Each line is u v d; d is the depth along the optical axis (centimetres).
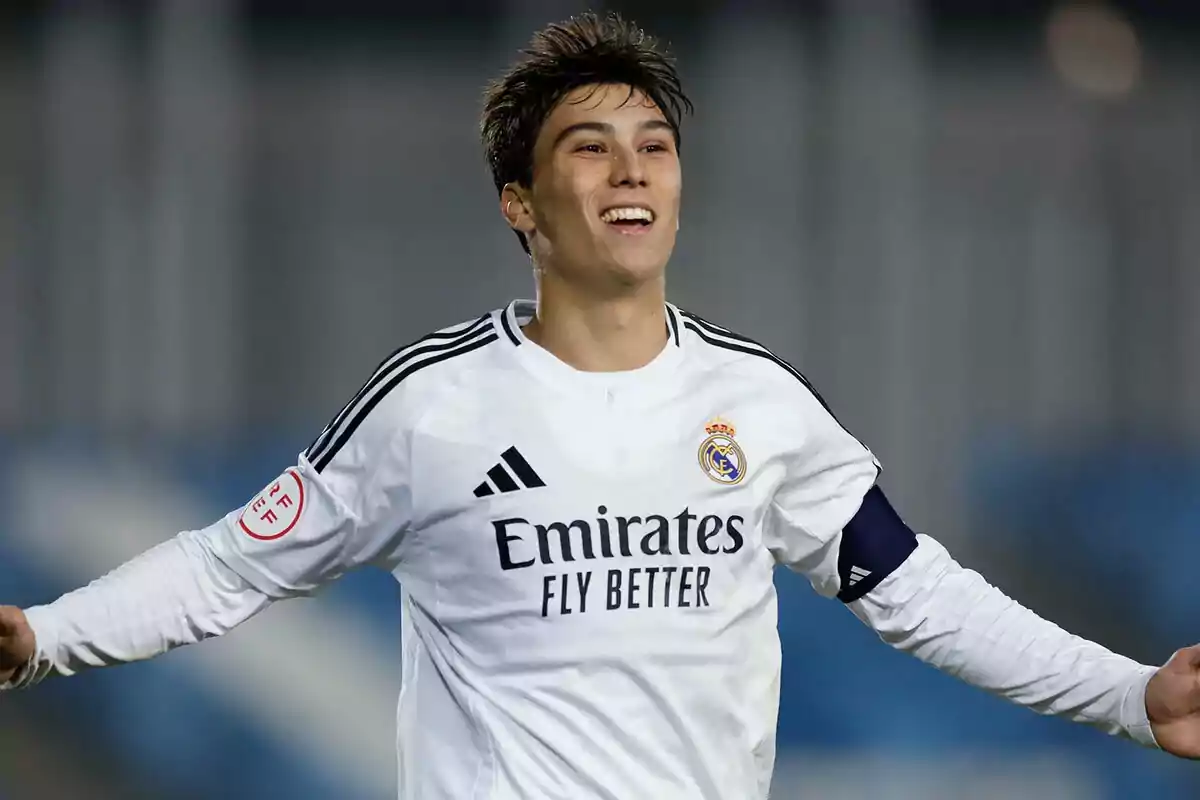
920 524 3491
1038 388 3853
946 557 1057
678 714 946
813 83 3856
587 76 1000
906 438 3725
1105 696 1012
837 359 3772
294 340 3741
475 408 976
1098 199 3978
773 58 3853
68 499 2703
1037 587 3078
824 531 1030
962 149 3928
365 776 2400
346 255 3794
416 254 3809
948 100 3953
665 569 955
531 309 1051
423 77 3891
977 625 1033
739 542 977
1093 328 3912
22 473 2703
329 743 2405
